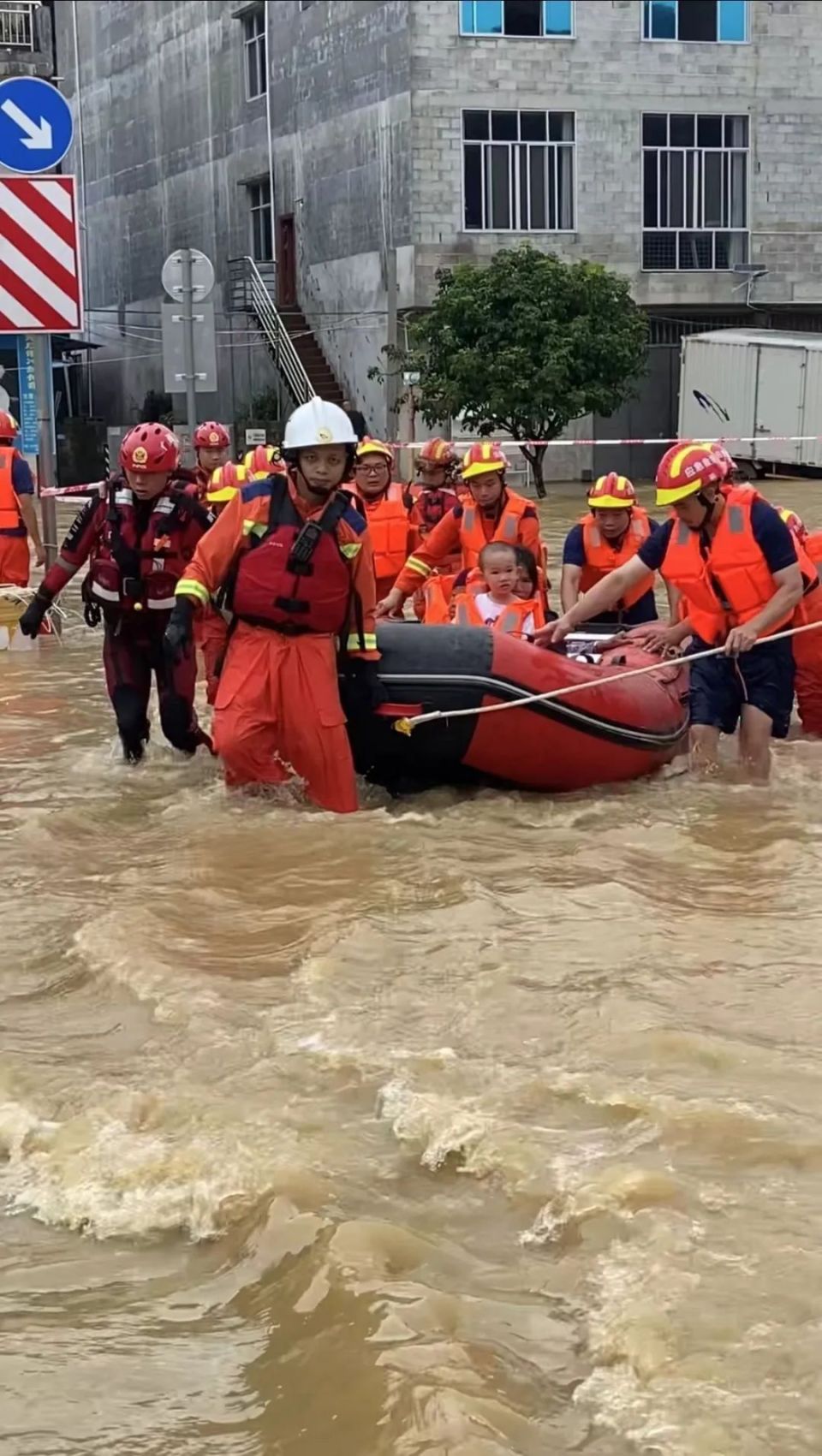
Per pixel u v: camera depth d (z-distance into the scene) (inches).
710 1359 94.5
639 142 1205.1
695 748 266.1
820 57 1225.4
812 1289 102.1
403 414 1189.7
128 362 1706.4
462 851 218.5
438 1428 87.7
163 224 1609.3
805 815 241.4
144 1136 127.7
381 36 1191.6
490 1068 139.3
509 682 250.2
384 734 248.4
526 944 175.6
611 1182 116.7
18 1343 100.2
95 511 273.6
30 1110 133.2
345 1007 155.7
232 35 1428.4
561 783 258.7
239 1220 114.6
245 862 211.9
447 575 335.9
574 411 1076.5
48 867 211.6
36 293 435.5
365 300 1254.3
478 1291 103.6
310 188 1323.8
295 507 235.0
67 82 1823.3
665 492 253.6
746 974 165.9
